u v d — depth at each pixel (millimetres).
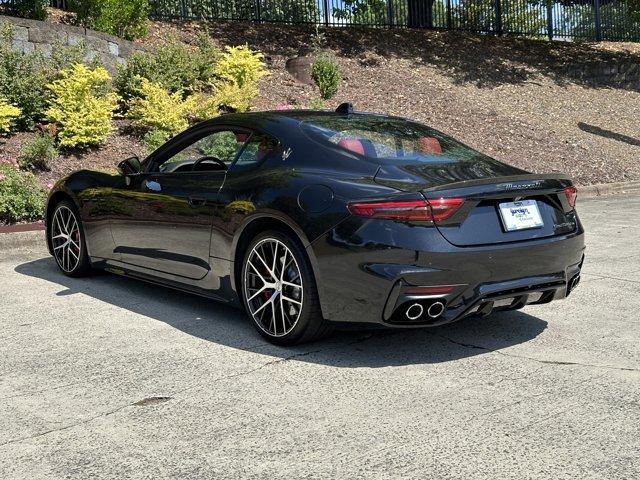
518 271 4438
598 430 3471
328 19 21719
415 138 5121
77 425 3588
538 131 16875
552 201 4730
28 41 12523
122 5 15266
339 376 4230
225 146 5320
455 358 4539
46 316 5516
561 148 16125
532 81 20594
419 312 4238
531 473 3059
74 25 15367
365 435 3441
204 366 4414
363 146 4812
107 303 5887
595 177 14938
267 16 20906
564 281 4734
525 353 4633
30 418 3674
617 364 4418
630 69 22594
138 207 5801
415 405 3795
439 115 16500
